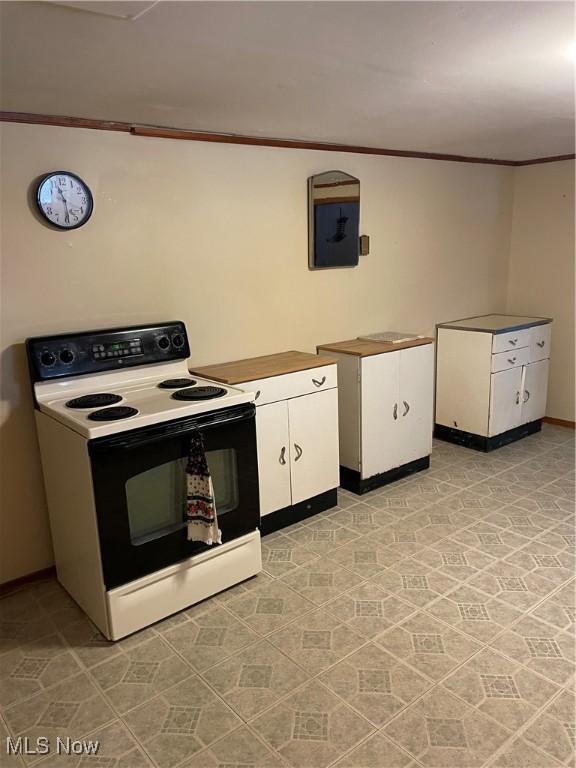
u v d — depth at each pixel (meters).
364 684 1.92
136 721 1.81
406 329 4.07
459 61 1.81
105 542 2.08
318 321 3.53
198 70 1.81
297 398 2.96
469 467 3.78
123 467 2.07
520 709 1.80
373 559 2.70
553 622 2.21
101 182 2.56
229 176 2.98
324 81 1.98
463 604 2.33
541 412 4.43
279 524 3.01
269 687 1.92
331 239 3.44
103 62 1.71
